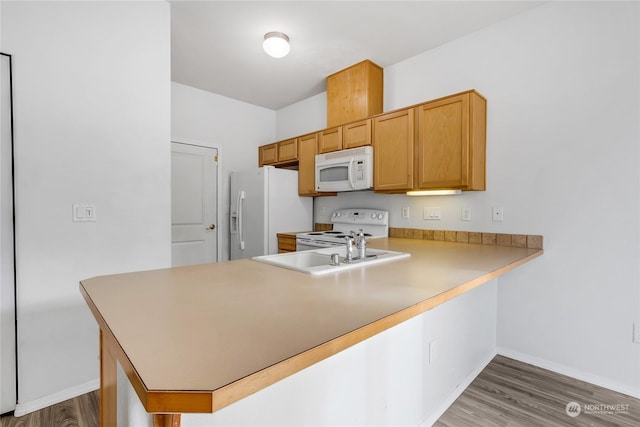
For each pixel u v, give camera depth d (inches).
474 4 85.8
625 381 74.7
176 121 140.1
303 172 141.0
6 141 65.7
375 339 49.4
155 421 27.1
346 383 44.4
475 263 62.3
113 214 78.2
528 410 68.4
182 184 142.2
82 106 73.6
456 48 103.1
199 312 32.4
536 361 88.3
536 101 87.0
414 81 114.0
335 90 128.5
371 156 112.0
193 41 105.4
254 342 25.2
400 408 55.5
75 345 74.2
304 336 26.4
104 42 76.5
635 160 72.8
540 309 87.4
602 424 63.8
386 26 96.1
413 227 114.5
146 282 45.4
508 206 92.1
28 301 68.4
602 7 76.7
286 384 36.6
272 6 87.1
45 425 64.4
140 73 81.8
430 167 95.1
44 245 69.7
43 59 68.7
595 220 78.3
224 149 155.8
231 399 19.4
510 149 91.6
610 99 75.9
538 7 86.4
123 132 79.4
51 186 70.1
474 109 89.1
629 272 73.9
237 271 53.5
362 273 52.2
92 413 68.4
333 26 96.3
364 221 127.0
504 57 92.7
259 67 124.5
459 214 102.4
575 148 80.8
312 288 42.1
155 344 24.6
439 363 66.9
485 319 88.7
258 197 138.4
